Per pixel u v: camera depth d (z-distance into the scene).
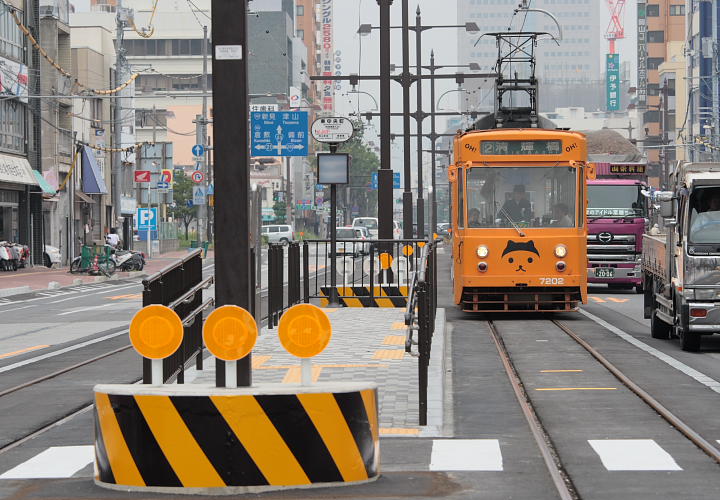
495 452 29.12
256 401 24.22
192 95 136.12
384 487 24.86
